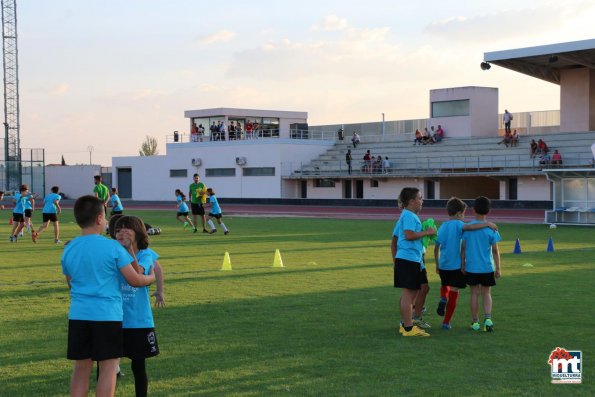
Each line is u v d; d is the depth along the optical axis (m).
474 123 55.28
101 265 5.88
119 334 5.96
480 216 9.69
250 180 62.56
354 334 9.55
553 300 12.13
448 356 8.34
